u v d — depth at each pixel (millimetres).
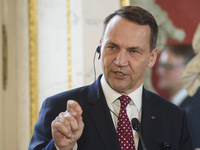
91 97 2895
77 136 2264
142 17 2654
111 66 2660
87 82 5039
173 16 5199
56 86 5215
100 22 5066
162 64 5199
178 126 2977
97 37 5055
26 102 5180
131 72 2668
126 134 2705
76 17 5156
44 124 2725
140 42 2631
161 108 3018
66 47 5215
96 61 5059
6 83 4926
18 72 5168
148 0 5164
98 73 5051
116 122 2803
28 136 5168
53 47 5234
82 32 5066
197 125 5234
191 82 5191
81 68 5133
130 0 5129
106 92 2898
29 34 5164
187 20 5199
